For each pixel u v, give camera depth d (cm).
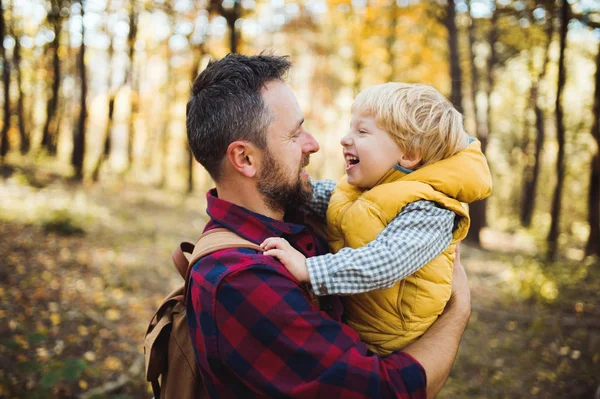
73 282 604
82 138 1572
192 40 1719
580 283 748
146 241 870
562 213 2242
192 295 119
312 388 105
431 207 129
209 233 128
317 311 113
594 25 805
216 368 112
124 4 1667
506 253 1145
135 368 419
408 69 1664
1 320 459
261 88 129
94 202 1153
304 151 137
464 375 455
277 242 122
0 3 1260
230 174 133
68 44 1853
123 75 1864
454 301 138
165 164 2253
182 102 2070
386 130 138
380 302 130
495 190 2612
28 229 796
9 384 354
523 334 560
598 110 1022
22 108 1925
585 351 506
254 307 109
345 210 141
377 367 108
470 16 1395
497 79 1766
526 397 418
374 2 1547
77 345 444
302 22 1855
